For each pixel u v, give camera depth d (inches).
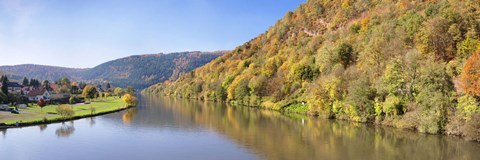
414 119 2228.1
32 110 3695.9
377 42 3225.9
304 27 6796.3
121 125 2760.8
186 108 4446.4
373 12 4931.1
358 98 2623.0
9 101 4571.9
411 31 3073.3
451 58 2630.4
